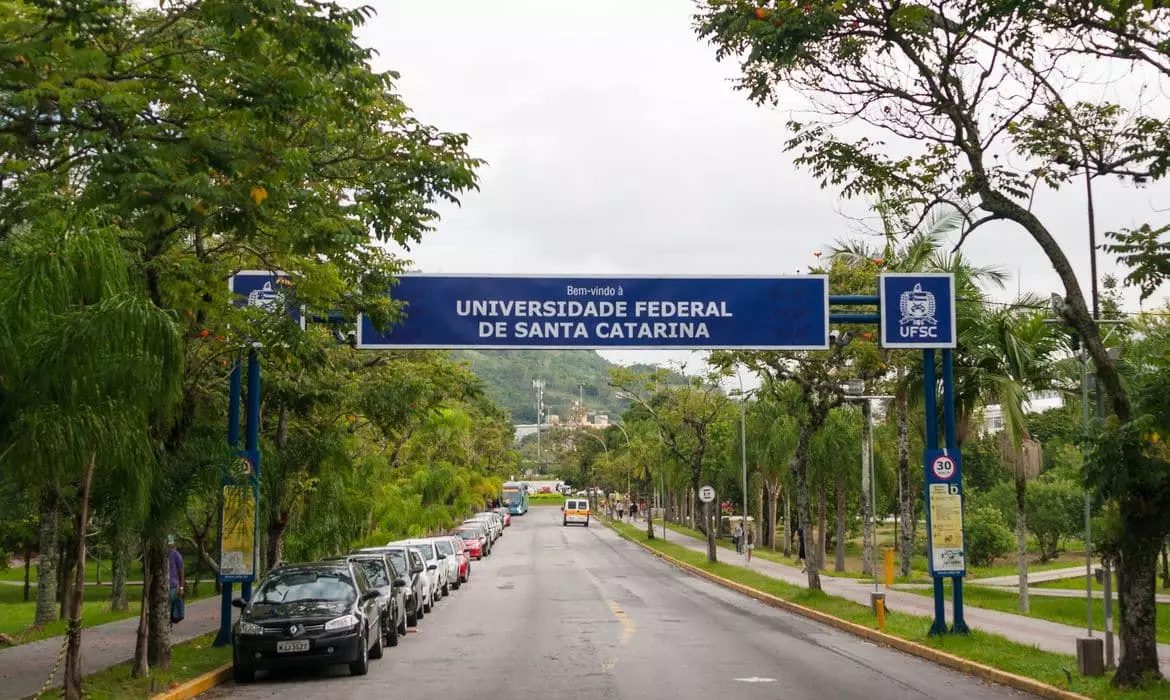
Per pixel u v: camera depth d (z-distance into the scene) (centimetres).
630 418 9531
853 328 2625
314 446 2292
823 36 1308
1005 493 5641
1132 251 1295
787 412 4475
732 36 1307
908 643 1839
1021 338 2566
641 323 1895
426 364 2739
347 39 1073
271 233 1381
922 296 1933
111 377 1012
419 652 1852
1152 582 1314
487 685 1429
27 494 1261
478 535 5203
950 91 1366
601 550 5991
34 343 995
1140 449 1276
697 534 7725
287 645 1510
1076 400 2727
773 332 1908
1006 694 1373
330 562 1747
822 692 1360
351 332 1891
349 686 1457
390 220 1322
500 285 1888
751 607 2797
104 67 1038
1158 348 2414
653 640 1984
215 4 1007
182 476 1438
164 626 1574
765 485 6197
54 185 1170
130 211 991
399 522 3806
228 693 1428
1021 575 2547
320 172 1348
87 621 2411
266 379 2105
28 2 1012
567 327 1888
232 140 1096
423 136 1329
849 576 3881
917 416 3597
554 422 17512
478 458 7081
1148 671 1301
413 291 1878
